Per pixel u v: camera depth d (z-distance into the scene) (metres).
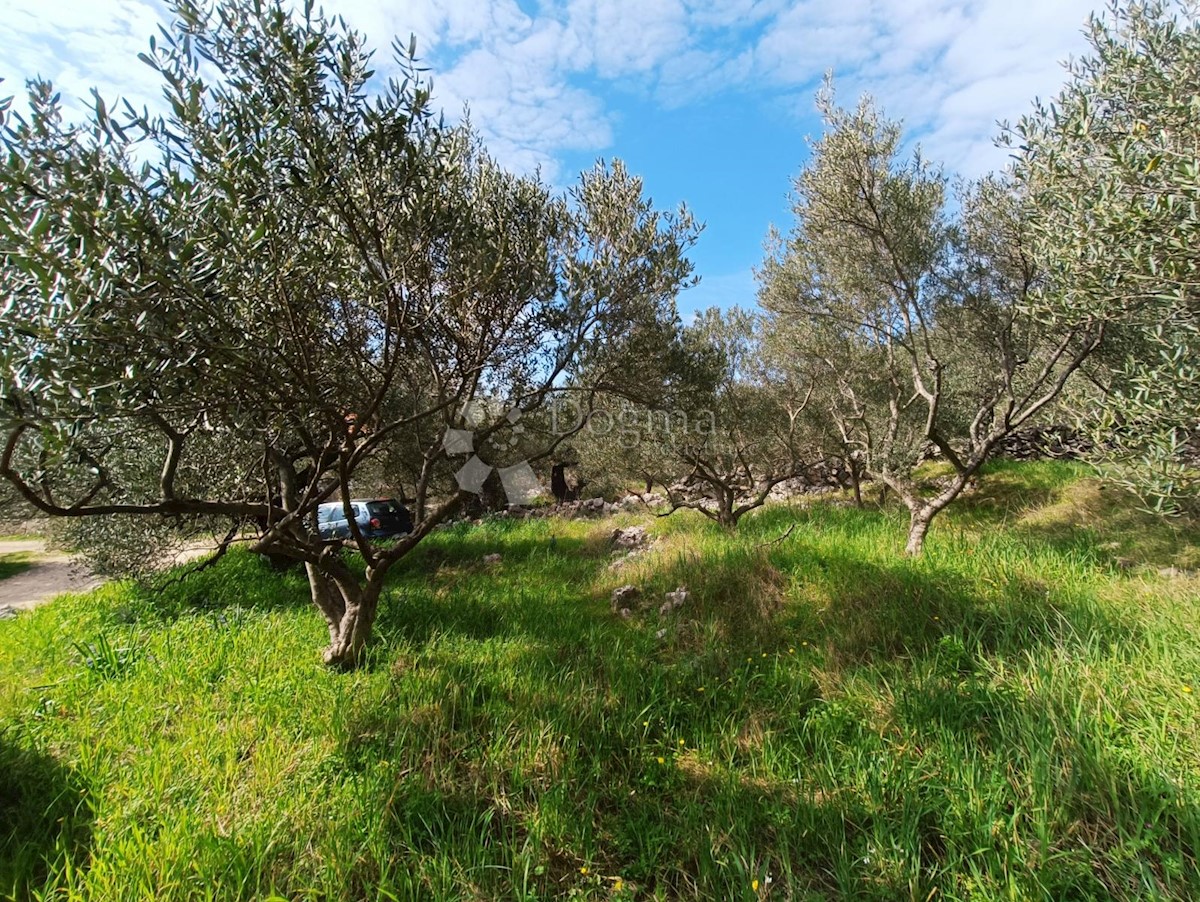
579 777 2.95
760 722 3.38
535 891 2.29
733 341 10.52
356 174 2.94
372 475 11.65
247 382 2.91
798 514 8.81
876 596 4.73
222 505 3.52
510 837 2.59
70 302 1.98
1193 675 3.07
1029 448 10.28
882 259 6.37
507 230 4.09
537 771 2.98
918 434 8.42
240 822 2.57
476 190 4.40
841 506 9.38
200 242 2.33
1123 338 4.76
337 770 2.99
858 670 3.73
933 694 3.28
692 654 4.33
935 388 5.98
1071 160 3.66
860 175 5.83
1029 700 3.08
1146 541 5.47
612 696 3.68
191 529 6.74
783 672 3.91
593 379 5.11
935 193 6.64
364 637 4.41
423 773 2.96
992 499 8.15
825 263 7.41
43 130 2.18
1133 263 3.03
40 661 4.94
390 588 6.73
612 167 4.56
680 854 2.49
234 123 2.58
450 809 2.73
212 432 3.42
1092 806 2.42
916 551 5.88
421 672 4.04
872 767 2.79
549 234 4.50
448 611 5.56
